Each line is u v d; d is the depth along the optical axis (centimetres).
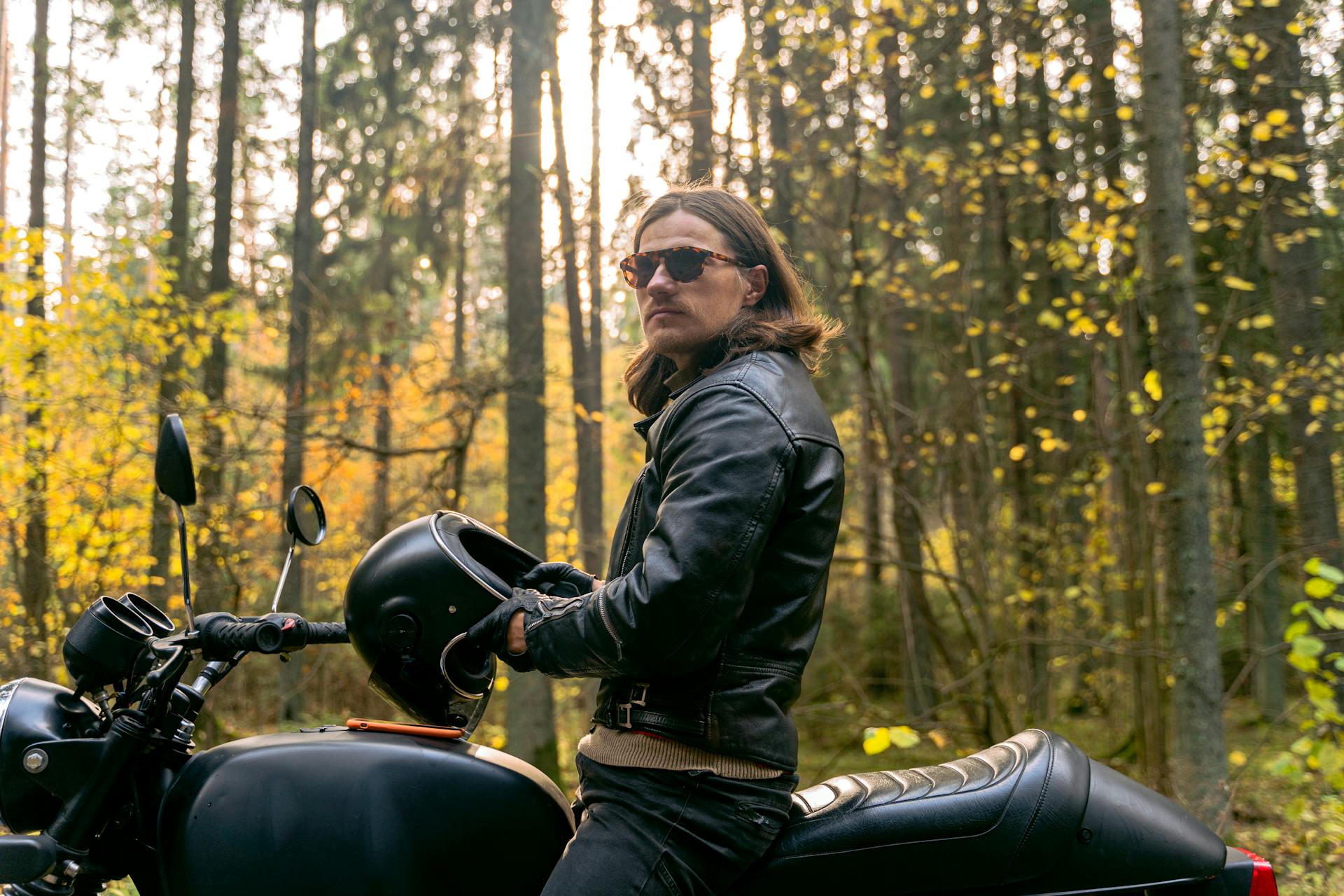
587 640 140
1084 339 633
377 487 923
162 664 160
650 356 193
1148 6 435
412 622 159
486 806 153
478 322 1947
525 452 842
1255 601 650
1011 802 150
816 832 151
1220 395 598
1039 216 942
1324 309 820
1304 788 435
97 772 154
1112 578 759
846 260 759
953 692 671
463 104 1106
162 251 1236
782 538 147
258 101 1641
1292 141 694
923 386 1326
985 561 696
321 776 151
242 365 1234
